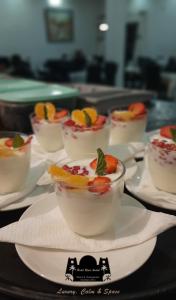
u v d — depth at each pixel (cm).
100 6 313
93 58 286
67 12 291
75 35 307
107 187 21
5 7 254
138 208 25
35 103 48
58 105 51
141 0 291
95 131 34
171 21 290
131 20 305
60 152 38
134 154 35
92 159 28
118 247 21
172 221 23
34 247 21
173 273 20
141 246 21
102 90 73
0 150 27
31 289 19
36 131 39
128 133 40
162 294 18
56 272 19
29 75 215
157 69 186
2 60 238
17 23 264
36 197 28
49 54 294
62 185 21
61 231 23
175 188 28
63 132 35
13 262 21
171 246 22
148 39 299
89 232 22
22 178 29
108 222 22
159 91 188
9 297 19
